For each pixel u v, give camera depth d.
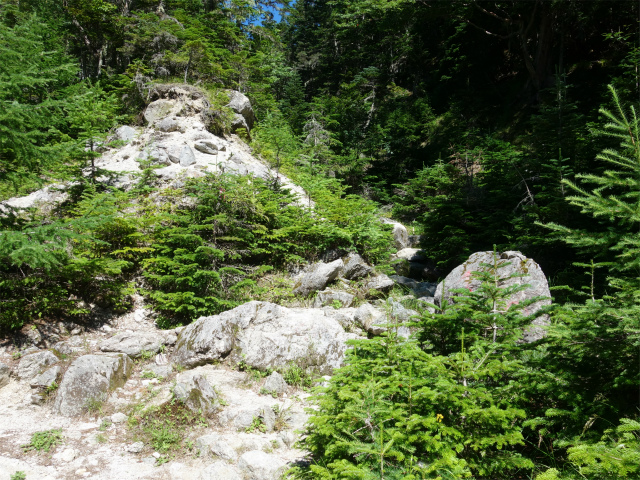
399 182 22.53
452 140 21.12
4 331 6.69
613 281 3.69
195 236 8.54
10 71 6.67
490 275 4.30
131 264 8.30
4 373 5.91
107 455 4.69
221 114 14.71
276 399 5.96
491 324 4.13
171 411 5.37
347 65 34.56
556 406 3.75
